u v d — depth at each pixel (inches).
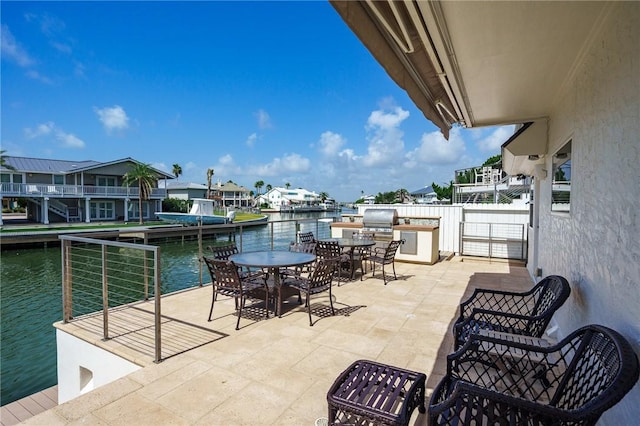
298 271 212.8
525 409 50.2
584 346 66.5
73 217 1167.6
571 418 46.7
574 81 109.7
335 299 194.1
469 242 354.3
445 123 144.3
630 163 62.4
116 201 1254.3
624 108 66.1
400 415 64.7
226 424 83.1
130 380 103.6
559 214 136.4
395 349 126.1
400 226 310.5
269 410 88.6
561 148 132.0
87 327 146.7
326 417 85.6
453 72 99.7
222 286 154.3
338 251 226.4
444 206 370.6
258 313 168.4
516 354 83.9
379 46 62.3
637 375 46.8
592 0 69.5
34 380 218.8
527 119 168.1
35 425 82.4
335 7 47.1
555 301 96.0
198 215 1128.8
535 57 97.7
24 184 1016.9
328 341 133.6
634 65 61.4
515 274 262.1
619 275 67.3
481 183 703.7
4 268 554.6
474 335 81.0
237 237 906.1
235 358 118.3
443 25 75.6
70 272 154.3
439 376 106.4
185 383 101.9
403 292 209.3
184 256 634.2
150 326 148.8
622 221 66.1
